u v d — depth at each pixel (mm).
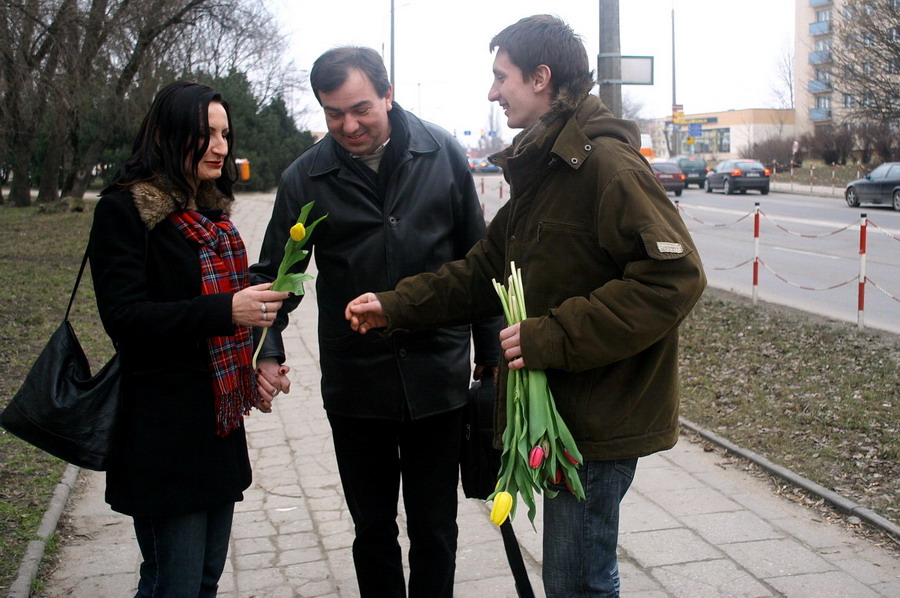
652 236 2137
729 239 17625
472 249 2820
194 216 2523
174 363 2463
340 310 3031
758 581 3582
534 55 2350
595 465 2316
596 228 2264
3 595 3322
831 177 40156
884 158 39344
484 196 31312
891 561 3744
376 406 2967
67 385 2414
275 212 3096
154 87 23484
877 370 6773
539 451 2199
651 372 2307
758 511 4359
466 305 2777
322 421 6133
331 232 3004
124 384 2465
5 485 4602
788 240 17312
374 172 3000
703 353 7832
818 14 65812
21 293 11148
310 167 3035
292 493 4766
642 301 2137
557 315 2193
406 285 2771
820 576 3609
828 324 8742
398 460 3117
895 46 26734
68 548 4020
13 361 7480
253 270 3109
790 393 6348
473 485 3115
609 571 2428
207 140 2473
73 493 4715
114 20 19438
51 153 30016
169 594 2510
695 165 40188
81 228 20594
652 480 4867
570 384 2307
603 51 9359
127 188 2424
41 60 18625
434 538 3043
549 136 2318
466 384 3092
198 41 23062
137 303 2361
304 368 7809
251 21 23250
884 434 5289
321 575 3770
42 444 2402
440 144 3098
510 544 2682
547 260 2346
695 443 5512
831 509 4344
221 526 2719
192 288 2494
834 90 30578
